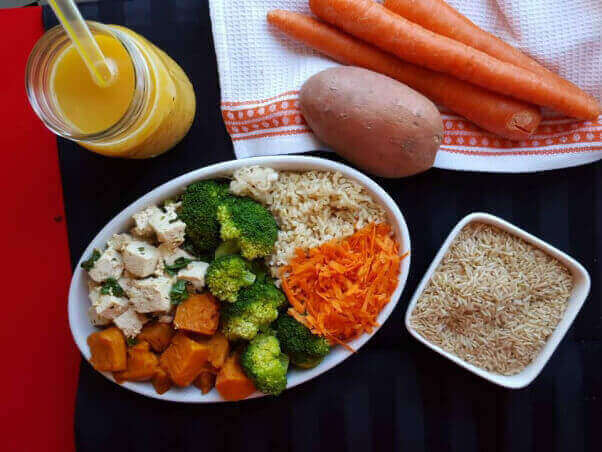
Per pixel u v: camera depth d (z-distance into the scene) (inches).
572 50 14.8
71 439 15.9
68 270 15.7
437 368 15.9
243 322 13.5
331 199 14.3
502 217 15.8
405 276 13.7
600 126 15.1
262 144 14.9
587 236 15.8
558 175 15.8
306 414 15.7
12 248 15.6
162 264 13.6
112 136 11.5
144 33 15.2
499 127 14.7
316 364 14.1
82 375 15.5
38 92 11.7
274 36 14.7
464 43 14.5
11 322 15.7
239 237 13.4
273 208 14.3
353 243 14.2
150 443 15.7
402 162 13.9
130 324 13.6
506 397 15.9
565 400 15.9
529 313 15.4
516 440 15.9
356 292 13.5
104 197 15.4
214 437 15.8
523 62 14.6
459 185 15.7
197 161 15.3
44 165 15.5
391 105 13.2
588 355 16.0
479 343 15.5
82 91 12.1
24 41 15.2
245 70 14.6
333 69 13.9
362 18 13.8
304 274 13.8
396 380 15.8
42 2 16.8
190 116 14.4
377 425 15.8
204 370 14.0
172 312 13.8
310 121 14.2
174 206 13.7
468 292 15.1
